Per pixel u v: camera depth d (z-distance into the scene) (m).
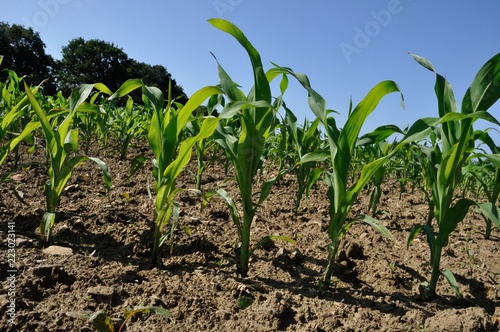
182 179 4.32
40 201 3.00
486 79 1.70
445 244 1.99
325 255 2.55
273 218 3.28
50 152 2.20
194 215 3.09
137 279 1.99
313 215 3.44
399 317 1.78
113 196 3.37
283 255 2.41
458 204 1.88
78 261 2.10
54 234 2.43
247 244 2.13
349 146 1.85
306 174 3.40
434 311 1.89
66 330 1.47
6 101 3.91
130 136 5.04
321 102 1.85
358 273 2.35
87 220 2.68
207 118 1.78
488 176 4.55
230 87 1.96
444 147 1.89
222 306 1.80
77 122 5.18
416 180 3.98
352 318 1.77
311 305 1.87
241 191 2.06
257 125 1.96
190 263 2.26
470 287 2.24
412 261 2.55
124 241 2.45
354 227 3.20
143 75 33.97
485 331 1.59
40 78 30.42
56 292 1.76
